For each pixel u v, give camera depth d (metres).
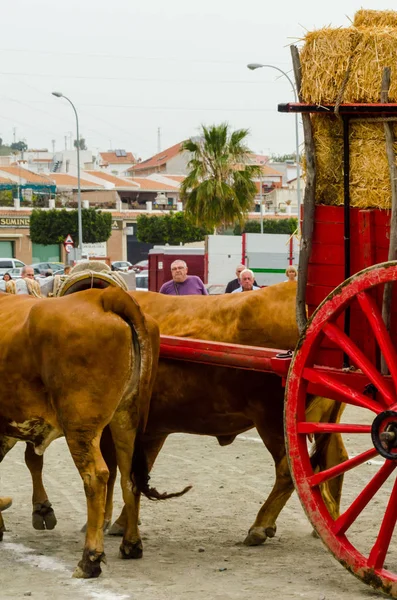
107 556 7.93
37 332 7.35
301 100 7.45
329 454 8.45
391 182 6.96
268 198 111.19
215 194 49.84
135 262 98.44
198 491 10.38
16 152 145.38
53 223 82.81
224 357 8.03
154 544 8.30
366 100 7.07
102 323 7.28
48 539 8.52
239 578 7.19
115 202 100.06
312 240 7.58
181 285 13.81
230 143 50.59
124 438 7.71
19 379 7.51
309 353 7.14
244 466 11.72
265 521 8.28
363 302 6.81
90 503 7.28
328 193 7.51
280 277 36.34
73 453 7.32
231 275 38.28
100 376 7.25
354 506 6.88
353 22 7.50
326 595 6.71
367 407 6.89
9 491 10.45
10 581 7.17
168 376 8.61
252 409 8.41
